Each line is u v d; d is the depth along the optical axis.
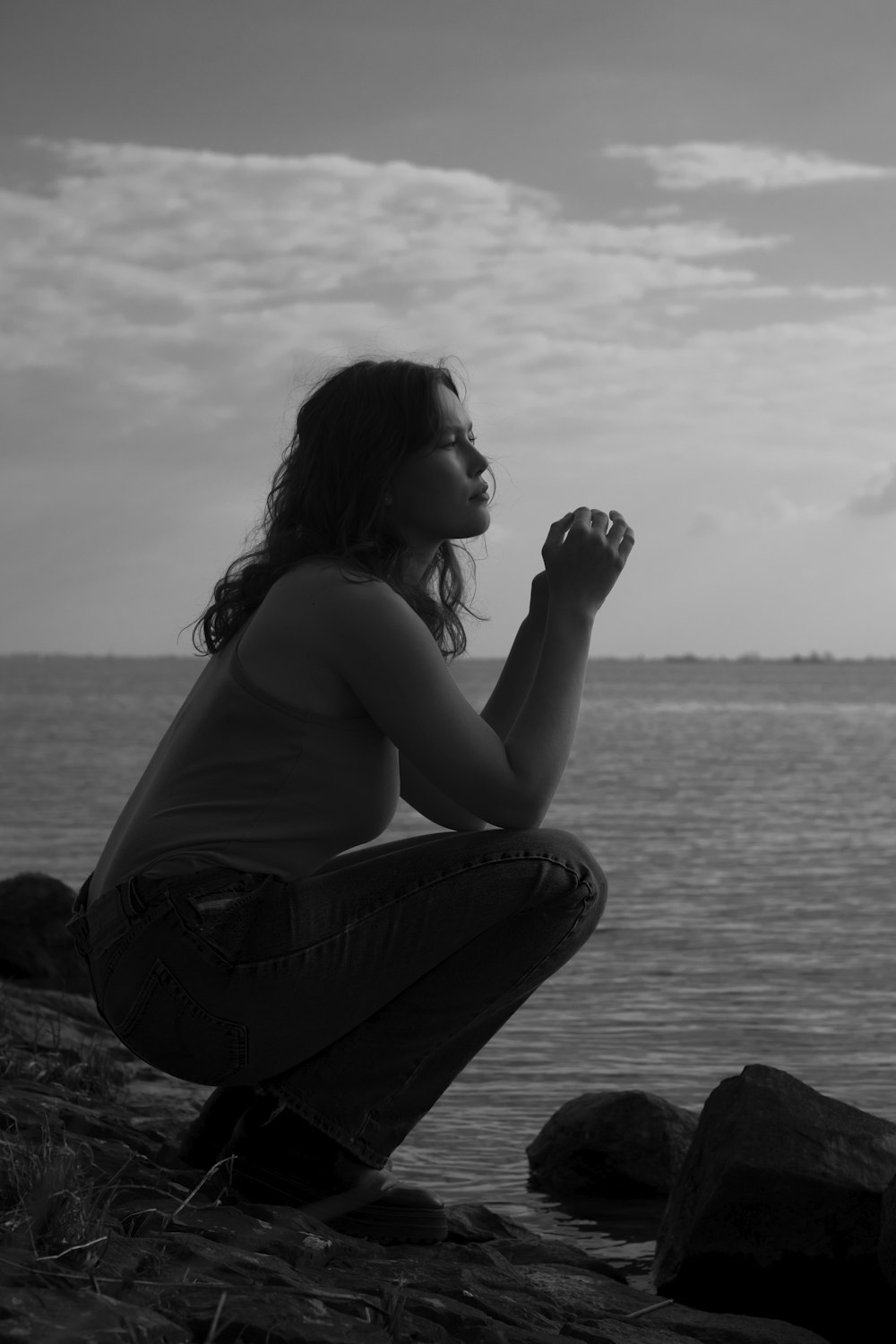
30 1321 1.79
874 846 18.75
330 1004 2.73
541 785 2.73
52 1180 2.16
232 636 2.87
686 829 21.38
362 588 2.67
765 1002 8.05
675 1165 4.55
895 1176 3.18
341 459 2.80
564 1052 6.71
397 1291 2.27
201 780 2.69
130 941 2.66
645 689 186.75
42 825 20.30
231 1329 1.95
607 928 11.30
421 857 2.77
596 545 2.88
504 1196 4.51
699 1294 3.36
